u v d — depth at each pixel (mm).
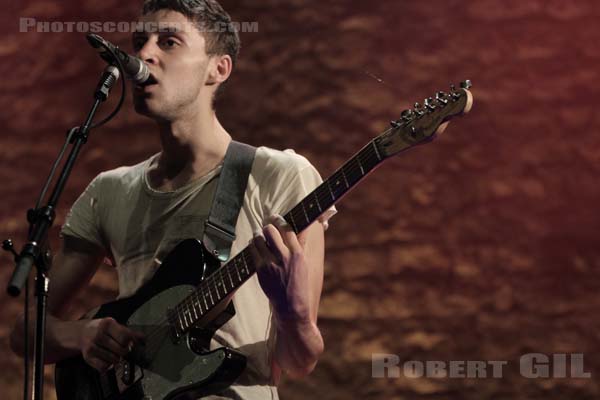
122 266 2619
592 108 5539
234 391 2354
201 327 2406
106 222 2713
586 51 5602
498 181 5539
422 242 5531
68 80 6406
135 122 6160
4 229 6234
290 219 2273
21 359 5930
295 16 6008
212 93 2705
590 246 5398
